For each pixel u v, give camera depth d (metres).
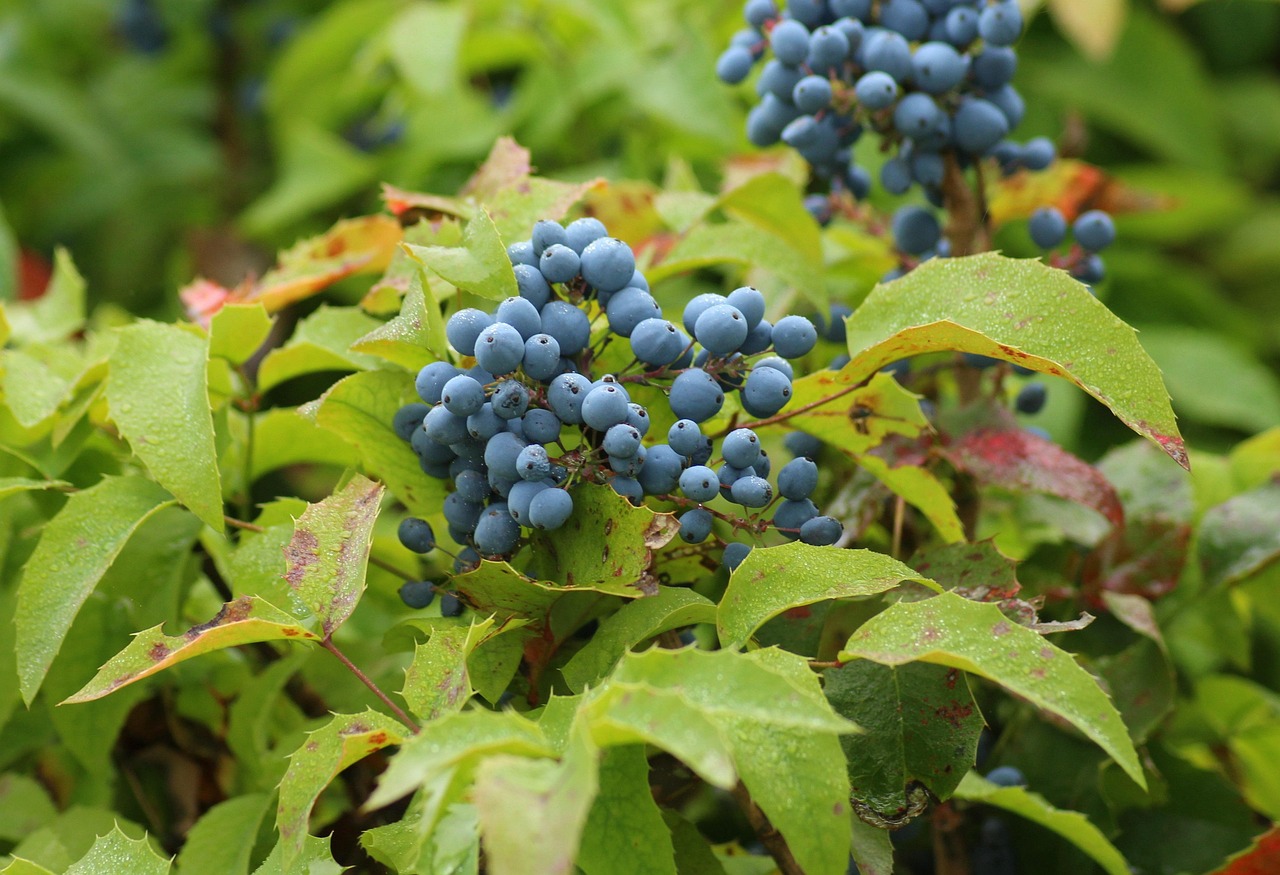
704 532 0.42
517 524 0.42
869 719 0.44
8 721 0.51
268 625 0.42
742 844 0.51
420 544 0.45
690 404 0.42
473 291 0.42
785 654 0.41
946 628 0.41
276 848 0.42
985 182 0.53
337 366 0.50
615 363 0.45
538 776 0.37
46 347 0.52
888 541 0.52
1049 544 0.54
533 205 0.48
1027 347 0.43
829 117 0.50
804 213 0.52
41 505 0.49
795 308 0.54
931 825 0.51
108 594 0.49
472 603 0.43
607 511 0.42
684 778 0.45
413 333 0.44
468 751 0.37
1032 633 0.40
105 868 0.42
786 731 0.40
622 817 0.40
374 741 0.40
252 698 0.49
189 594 0.50
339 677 0.50
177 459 0.45
